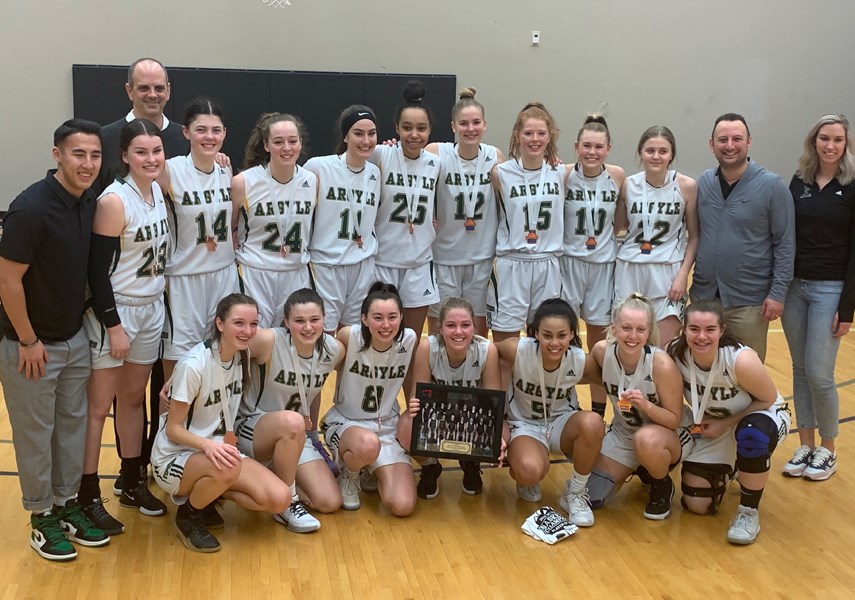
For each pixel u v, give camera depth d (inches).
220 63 375.6
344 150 163.2
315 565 122.0
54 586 114.4
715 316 132.3
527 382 144.6
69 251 115.9
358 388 144.4
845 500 148.0
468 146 169.0
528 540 131.5
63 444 124.3
